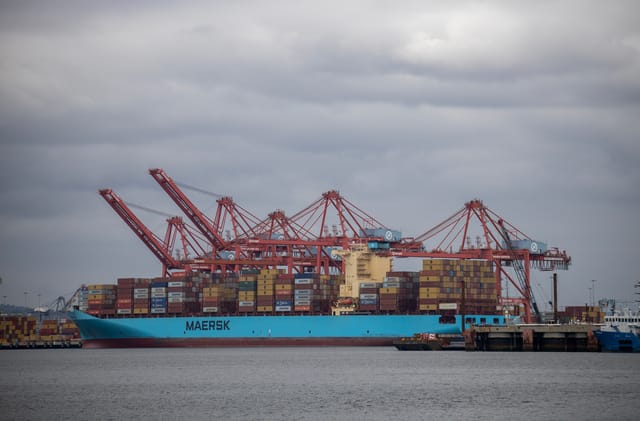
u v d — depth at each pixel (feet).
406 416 589.73
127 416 601.21
